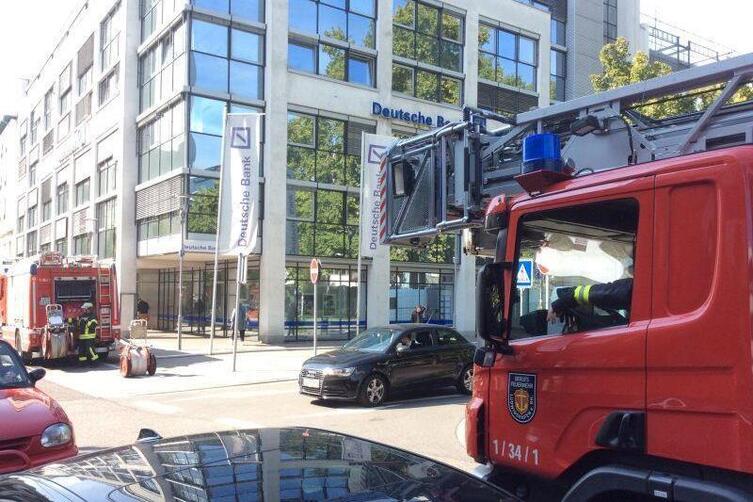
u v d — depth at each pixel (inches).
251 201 757.9
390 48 1110.4
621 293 135.3
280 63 991.6
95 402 489.1
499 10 1261.1
